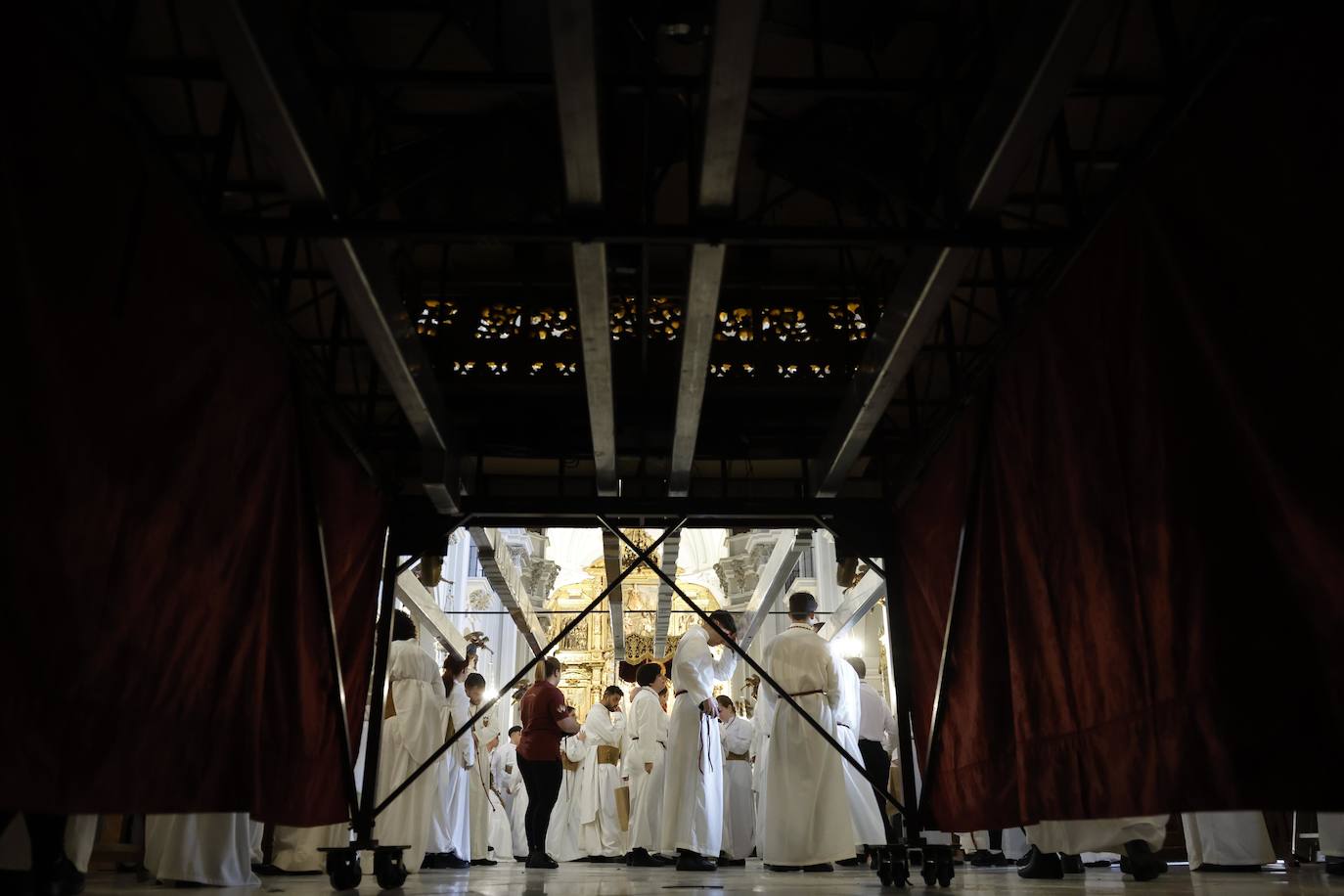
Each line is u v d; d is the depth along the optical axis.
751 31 1.98
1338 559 1.71
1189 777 2.18
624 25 3.32
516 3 3.43
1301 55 1.76
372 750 4.49
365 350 5.13
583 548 27.89
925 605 4.64
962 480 4.04
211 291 2.71
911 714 4.87
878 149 3.98
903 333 3.29
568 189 2.54
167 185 2.40
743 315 5.10
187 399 2.61
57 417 1.96
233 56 2.14
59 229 1.95
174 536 2.54
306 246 4.02
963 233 2.73
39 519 1.89
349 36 3.53
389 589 4.81
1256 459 1.94
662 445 5.46
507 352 4.98
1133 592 2.51
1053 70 2.19
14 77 1.78
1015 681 3.44
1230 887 3.62
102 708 2.15
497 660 20.59
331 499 4.03
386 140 3.78
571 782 10.62
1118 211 2.52
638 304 5.10
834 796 5.36
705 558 26.00
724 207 2.63
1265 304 1.91
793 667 5.61
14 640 1.81
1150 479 2.38
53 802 1.94
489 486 5.93
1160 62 3.42
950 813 4.30
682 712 6.75
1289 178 1.82
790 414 5.36
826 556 13.55
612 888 3.86
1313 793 1.79
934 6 3.49
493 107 3.86
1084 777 2.86
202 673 2.73
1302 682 1.82
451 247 4.86
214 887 4.08
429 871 6.53
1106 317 2.62
